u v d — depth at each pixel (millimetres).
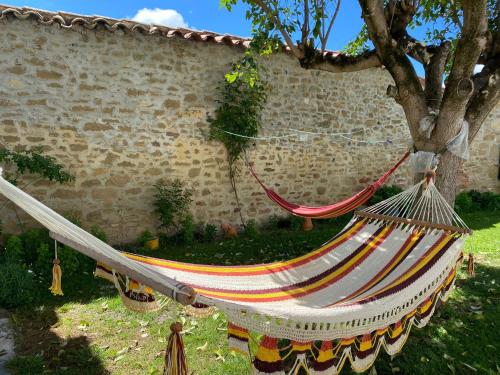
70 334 3279
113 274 2293
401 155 8266
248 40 5973
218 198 6328
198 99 5910
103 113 5309
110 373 2809
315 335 2072
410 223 3311
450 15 4781
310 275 3045
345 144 7516
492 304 3934
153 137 5672
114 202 5535
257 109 6410
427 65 4016
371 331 2279
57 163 5113
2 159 4562
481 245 5891
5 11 4520
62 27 4922
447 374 2883
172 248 5727
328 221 7320
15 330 3289
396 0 3771
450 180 3678
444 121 3518
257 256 5461
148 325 3475
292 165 6977
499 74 3594
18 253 4504
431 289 2660
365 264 3133
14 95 4797
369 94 7621
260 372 2020
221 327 3477
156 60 5543
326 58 4273
